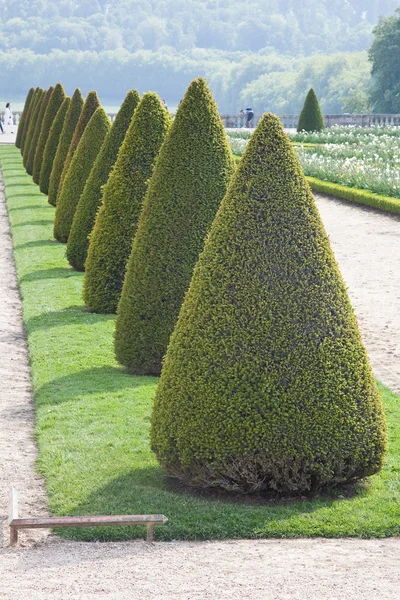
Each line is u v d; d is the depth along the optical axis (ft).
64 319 46.85
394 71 287.69
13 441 30.19
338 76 431.84
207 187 37.14
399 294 52.65
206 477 25.16
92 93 78.48
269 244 25.57
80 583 19.38
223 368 24.93
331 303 25.41
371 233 74.79
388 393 34.91
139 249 37.52
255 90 516.73
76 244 59.26
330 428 24.62
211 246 26.05
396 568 20.44
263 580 19.53
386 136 149.48
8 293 55.11
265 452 24.52
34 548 22.11
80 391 34.86
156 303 37.14
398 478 26.48
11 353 41.75
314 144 151.02
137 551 21.80
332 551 21.75
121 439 29.63
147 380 36.68
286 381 24.68
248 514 23.98
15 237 74.54
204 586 19.16
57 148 99.40
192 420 25.00
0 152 171.83
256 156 26.32
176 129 37.45
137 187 47.14
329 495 25.31
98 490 25.55
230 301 25.32
